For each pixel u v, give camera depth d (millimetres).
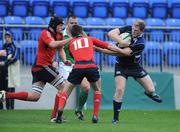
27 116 37562
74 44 30250
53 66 31312
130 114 40094
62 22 30641
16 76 45438
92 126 29172
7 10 60188
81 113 34438
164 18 62281
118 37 30766
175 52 49812
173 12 62125
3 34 48094
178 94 48156
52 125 29719
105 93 46406
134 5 61969
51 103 47031
